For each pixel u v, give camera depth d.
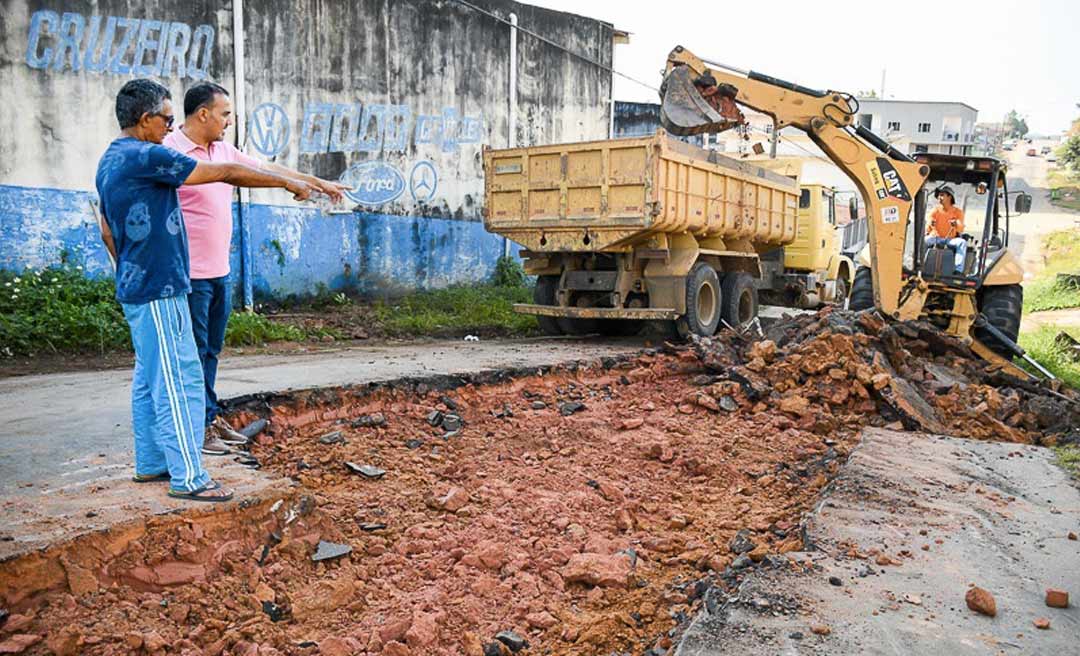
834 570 4.16
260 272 12.68
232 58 12.15
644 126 20.92
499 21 15.84
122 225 3.80
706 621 3.54
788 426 7.46
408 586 4.20
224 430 5.56
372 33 13.78
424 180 14.88
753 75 10.53
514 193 11.27
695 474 6.29
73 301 10.25
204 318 4.94
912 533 4.75
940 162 10.80
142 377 4.09
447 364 8.26
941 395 8.31
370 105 13.89
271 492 4.22
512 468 5.99
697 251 11.10
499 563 4.48
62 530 3.58
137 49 11.27
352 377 7.13
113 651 3.24
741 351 9.18
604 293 11.76
